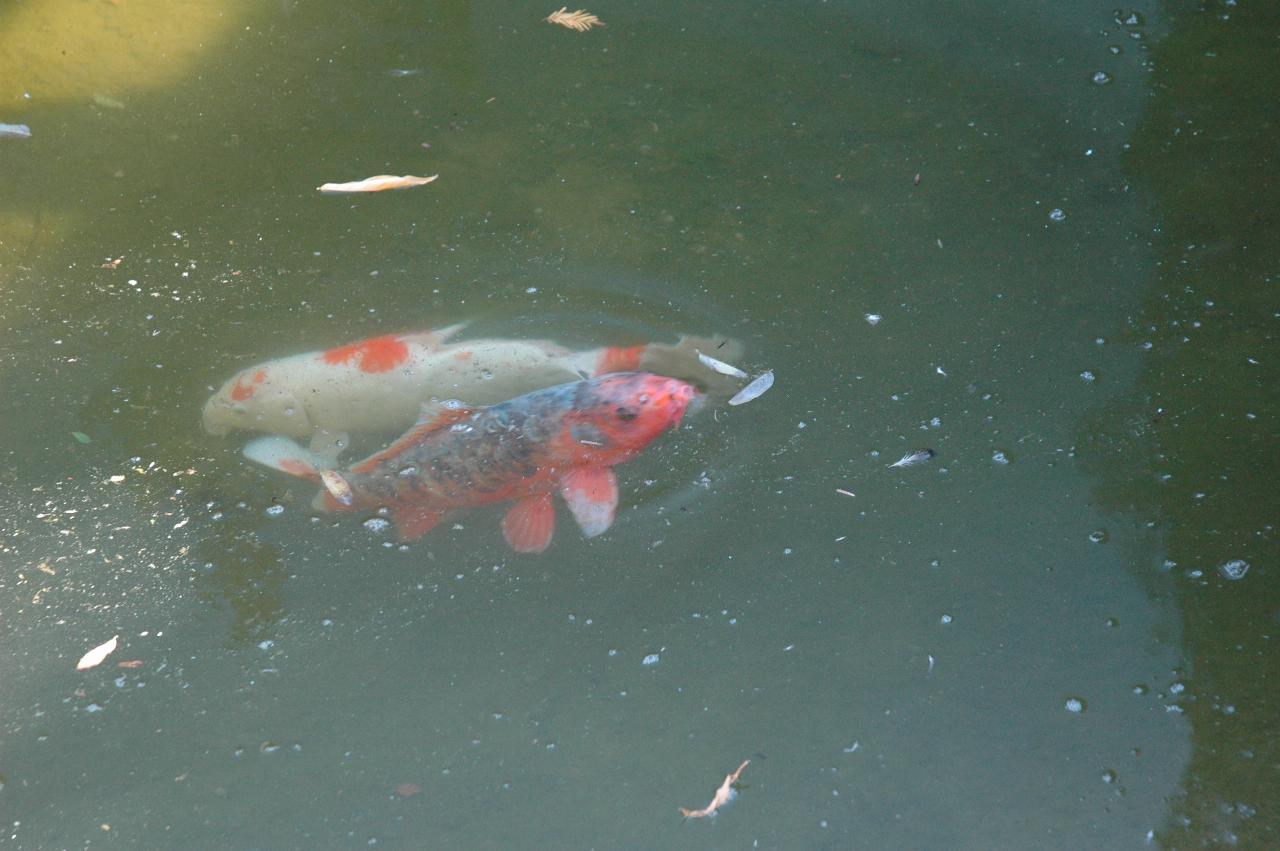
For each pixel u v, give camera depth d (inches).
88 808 99.1
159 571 114.4
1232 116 159.8
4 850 96.6
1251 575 110.5
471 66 176.2
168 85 173.9
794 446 123.3
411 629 110.7
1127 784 98.0
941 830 96.3
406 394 127.9
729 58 176.2
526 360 128.8
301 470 122.7
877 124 162.9
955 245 144.7
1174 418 123.6
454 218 150.7
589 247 146.2
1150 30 176.2
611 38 181.3
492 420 116.3
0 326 136.2
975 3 184.1
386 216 151.1
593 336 133.9
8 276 142.3
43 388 130.1
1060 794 97.9
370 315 137.4
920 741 102.0
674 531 116.6
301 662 108.6
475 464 114.8
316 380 127.2
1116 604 109.7
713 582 112.9
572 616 111.1
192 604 112.6
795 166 157.0
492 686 106.7
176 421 127.6
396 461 116.0
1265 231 143.3
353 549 116.6
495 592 113.0
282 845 97.0
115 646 109.4
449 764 101.9
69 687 106.8
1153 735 100.8
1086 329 133.3
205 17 187.5
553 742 103.0
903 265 142.5
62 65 177.5
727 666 107.4
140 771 101.5
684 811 98.2
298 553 116.3
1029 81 168.2
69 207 152.7
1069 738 101.3
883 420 125.2
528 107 168.1
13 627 110.4
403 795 99.7
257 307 138.8
